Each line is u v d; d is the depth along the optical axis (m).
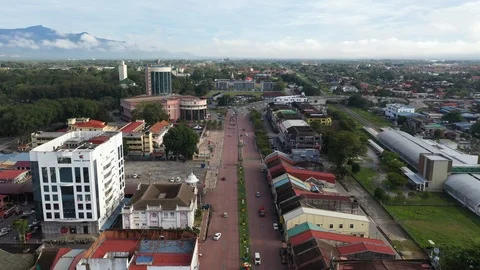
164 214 126.69
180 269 87.56
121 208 140.00
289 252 111.75
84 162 120.19
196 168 196.12
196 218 136.38
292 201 133.62
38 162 120.19
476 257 87.12
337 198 135.38
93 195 122.75
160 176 182.62
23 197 151.62
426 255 112.06
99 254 95.50
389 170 189.12
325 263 93.25
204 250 115.50
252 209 146.25
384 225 133.00
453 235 125.44
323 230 114.62
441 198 159.12
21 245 106.31
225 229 129.75
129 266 88.62
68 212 123.81
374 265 80.75
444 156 173.75
